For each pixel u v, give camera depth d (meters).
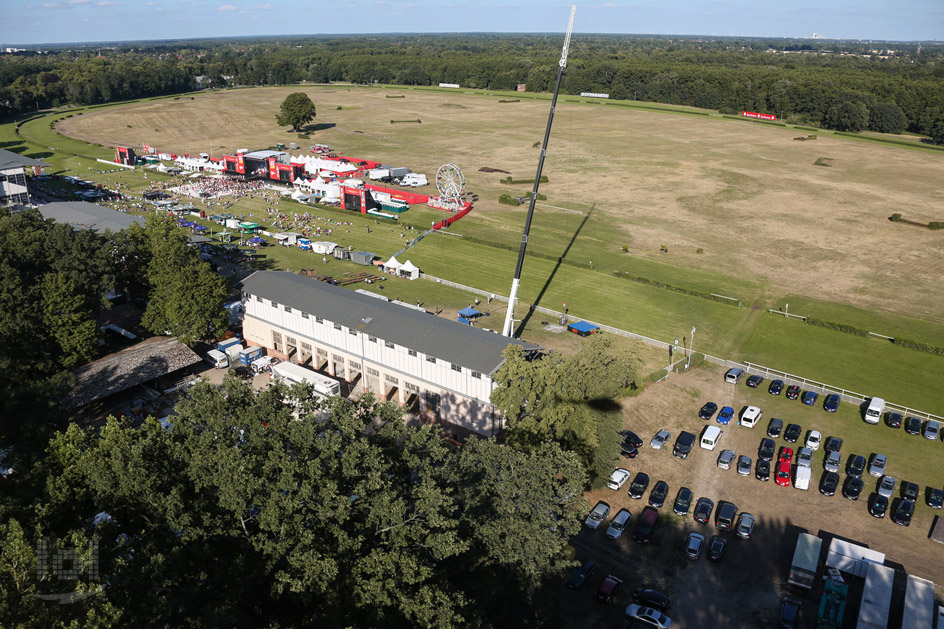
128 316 109.62
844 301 124.50
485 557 48.50
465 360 78.69
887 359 102.38
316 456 49.53
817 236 163.38
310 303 94.69
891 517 68.81
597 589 58.25
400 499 45.03
